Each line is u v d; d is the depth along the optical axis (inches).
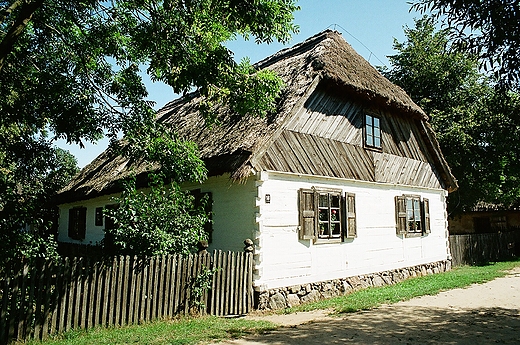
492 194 922.7
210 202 422.9
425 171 625.6
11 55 385.7
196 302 314.8
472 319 307.4
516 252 924.0
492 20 217.0
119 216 307.4
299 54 539.8
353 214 470.6
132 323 281.0
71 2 376.5
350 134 491.5
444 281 516.1
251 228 376.8
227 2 295.7
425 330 273.6
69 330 254.2
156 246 301.7
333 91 475.5
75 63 417.7
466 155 881.5
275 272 378.6
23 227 303.0
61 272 255.8
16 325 238.2
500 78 234.8
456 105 969.5
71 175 973.2
